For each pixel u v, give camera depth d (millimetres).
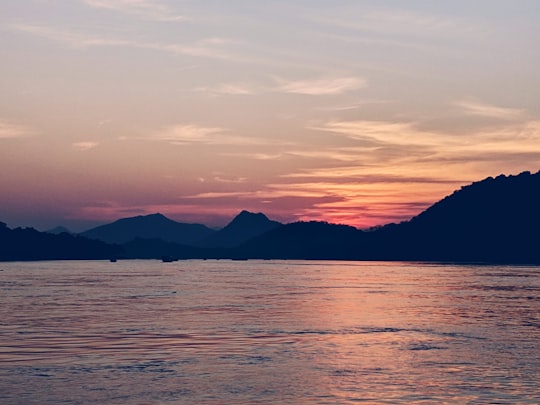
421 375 50094
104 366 53188
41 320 87812
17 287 170875
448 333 75062
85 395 43625
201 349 62094
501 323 85875
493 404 41531
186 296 138500
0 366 52969
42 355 58156
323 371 51594
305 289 167625
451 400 42531
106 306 111875
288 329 78375
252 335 72625
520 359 56938
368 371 51688
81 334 72812
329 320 88938
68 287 171750
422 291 160125
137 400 42562
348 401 42406
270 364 54469
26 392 44375
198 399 42812
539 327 81438
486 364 54531
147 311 101938
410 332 75875
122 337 70438
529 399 42719
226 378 48938
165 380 48156
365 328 79562
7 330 76312
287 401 42438
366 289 168375
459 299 131875
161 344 65312
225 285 187625
